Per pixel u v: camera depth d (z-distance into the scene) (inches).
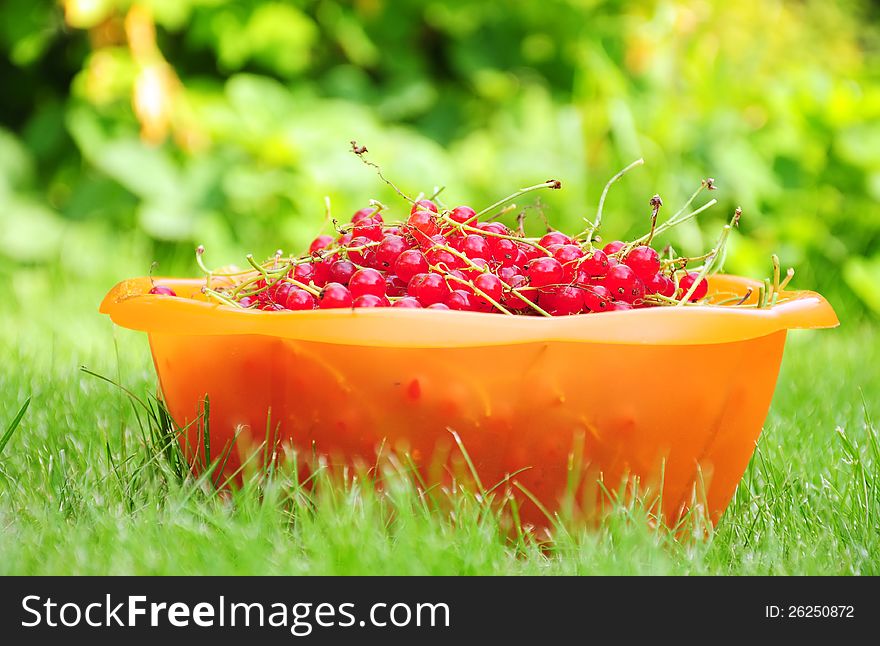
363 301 75.3
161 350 84.7
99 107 173.6
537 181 172.4
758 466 96.0
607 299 79.4
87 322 151.8
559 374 74.7
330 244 87.5
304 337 71.1
